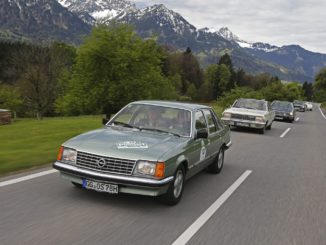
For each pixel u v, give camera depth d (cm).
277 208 664
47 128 1772
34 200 608
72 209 576
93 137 641
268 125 2153
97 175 573
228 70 14288
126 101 3045
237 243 498
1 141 1358
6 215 538
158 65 3278
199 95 13288
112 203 613
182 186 655
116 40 3003
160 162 570
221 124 917
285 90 7788
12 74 5412
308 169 1050
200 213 603
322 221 609
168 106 747
